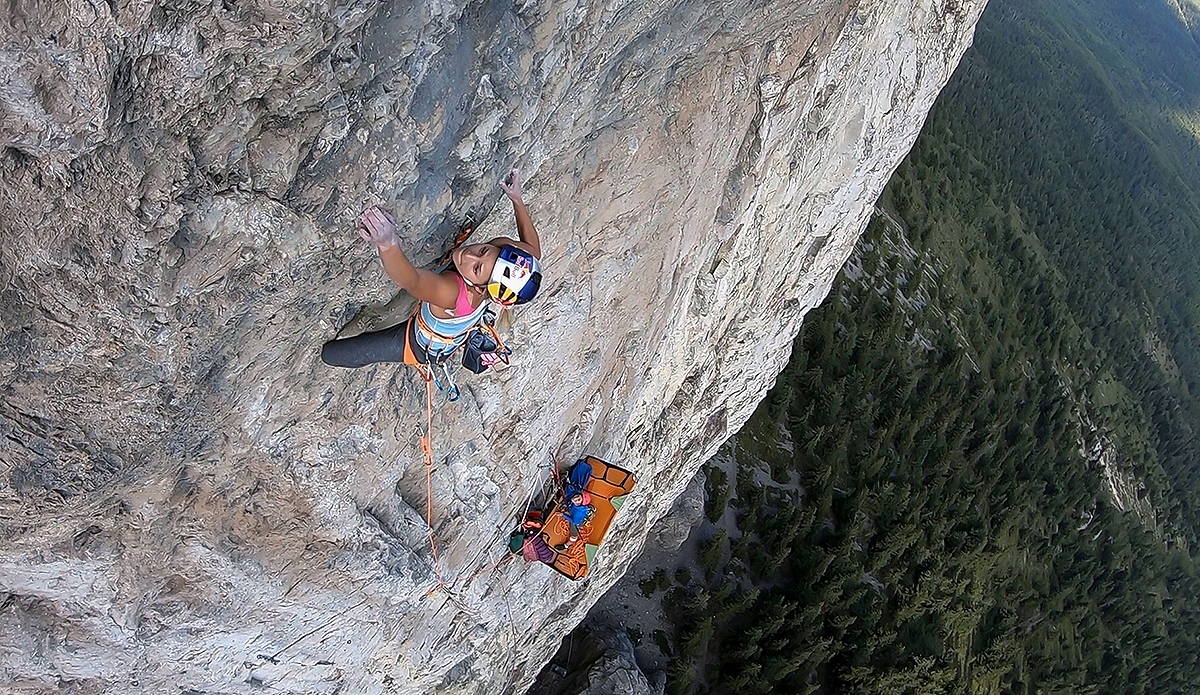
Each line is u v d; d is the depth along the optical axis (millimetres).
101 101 3527
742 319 13711
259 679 8070
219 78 3855
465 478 8555
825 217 13758
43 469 4930
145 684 7160
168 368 4848
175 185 4074
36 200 3791
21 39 3242
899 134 14180
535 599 11414
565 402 9859
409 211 5234
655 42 7211
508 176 6016
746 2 7789
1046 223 84375
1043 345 64625
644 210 9203
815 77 10430
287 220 4645
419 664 9766
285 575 7227
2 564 5523
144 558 6230
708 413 15102
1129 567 54438
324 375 6086
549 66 5594
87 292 4195
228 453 5973
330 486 6852
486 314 5215
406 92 4676
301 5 3730
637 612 27984
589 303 9273
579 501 9836
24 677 6344
